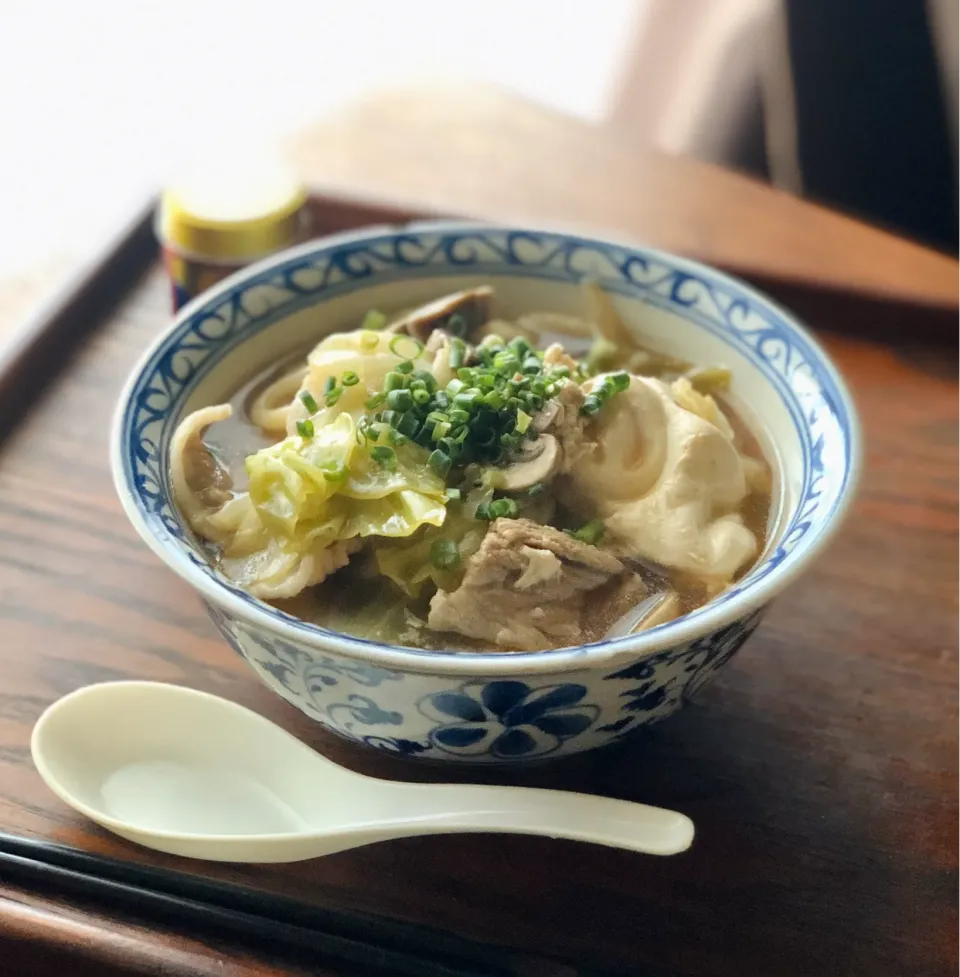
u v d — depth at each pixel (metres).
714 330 0.30
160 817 0.23
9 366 0.34
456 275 0.32
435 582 0.24
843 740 0.25
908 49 0.60
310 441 0.24
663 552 0.25
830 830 0.23
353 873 0.22
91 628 0.27
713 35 0.68
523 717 0.20
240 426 0.28
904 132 0.63
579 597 0.24
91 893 0.22
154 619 0.28
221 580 0.21
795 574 0.20
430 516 0.23
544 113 0.50
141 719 0.24
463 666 0.18
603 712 0.21
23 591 0.28
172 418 0.26
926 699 0.26
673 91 0.72
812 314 0.39
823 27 0.61
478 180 0.45
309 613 0.24
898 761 0.25
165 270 0.40
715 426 0.27
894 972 0.21
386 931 0.21
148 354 0.26
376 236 0.31
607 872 0.23
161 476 0.24
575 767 0.24
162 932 0.22
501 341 0.29
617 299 0.31
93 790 0.23
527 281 0.32
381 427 0.24
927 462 0.33
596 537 0.25
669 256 0.30
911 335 0.38
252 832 0.23
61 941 0.21
